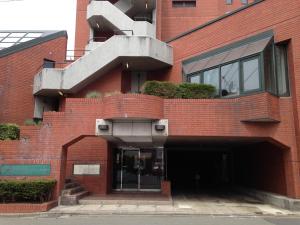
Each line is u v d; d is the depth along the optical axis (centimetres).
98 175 1689
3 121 1958
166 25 3136
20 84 2064
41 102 2134
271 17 1476
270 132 1357
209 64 1656
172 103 1405
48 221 1066
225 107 1388
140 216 1170
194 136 1398
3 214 1183
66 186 1523
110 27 2492
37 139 1417
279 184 1473
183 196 1755
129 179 1891
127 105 1338
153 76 2136
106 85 2014
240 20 1605
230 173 2336
